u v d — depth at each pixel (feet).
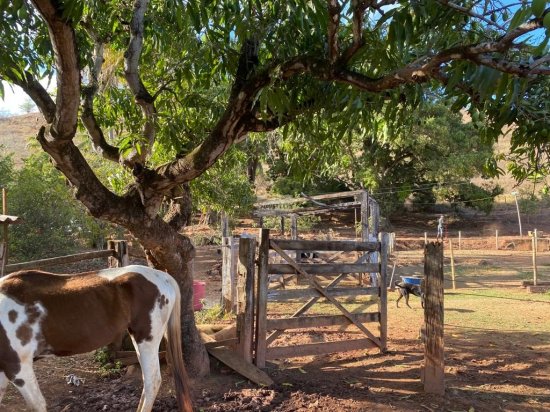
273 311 34.14
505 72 9.41
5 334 13.53
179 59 18.43
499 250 93.15
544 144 12.39
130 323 15.24
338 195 49.32
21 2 11.96
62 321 14.17
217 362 20.17
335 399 17.19
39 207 45.57
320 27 13.97
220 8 15.69
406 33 10.57
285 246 20.76
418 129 90.89
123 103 20.83
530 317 33.06
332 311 34.35
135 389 17.78
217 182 38.65
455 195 115.44
